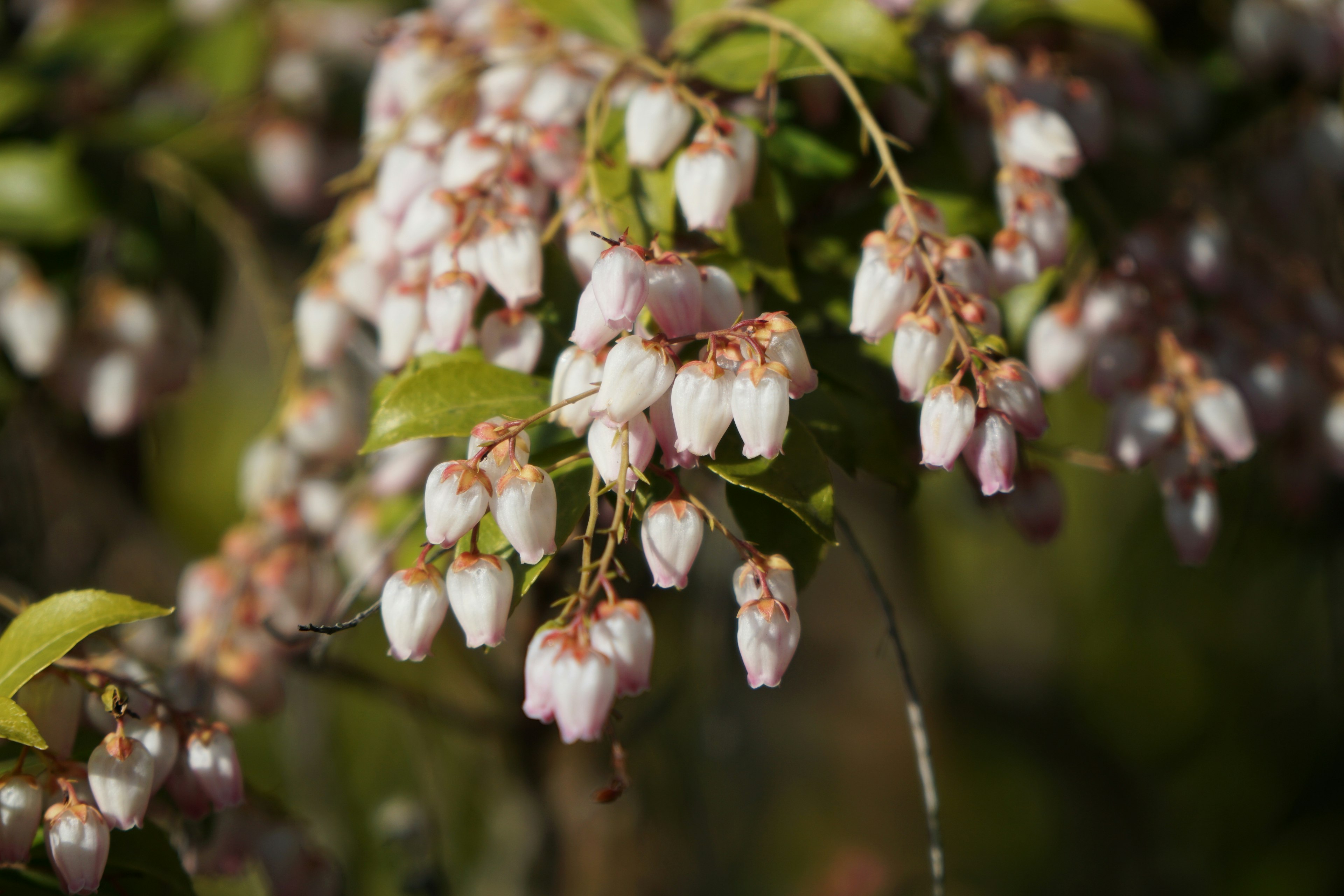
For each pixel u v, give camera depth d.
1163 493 0.42
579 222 0.40
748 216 0.40
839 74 0.40
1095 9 0.43
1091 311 0.42
